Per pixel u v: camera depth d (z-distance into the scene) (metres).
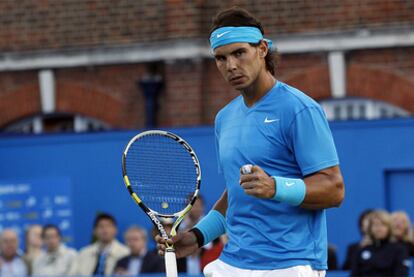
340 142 43.91
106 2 54.81
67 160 46.69
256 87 18.19
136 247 39.22
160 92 53.94
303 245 17.88
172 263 18.66
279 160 17.98
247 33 17.92
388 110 52.25
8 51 55.91
